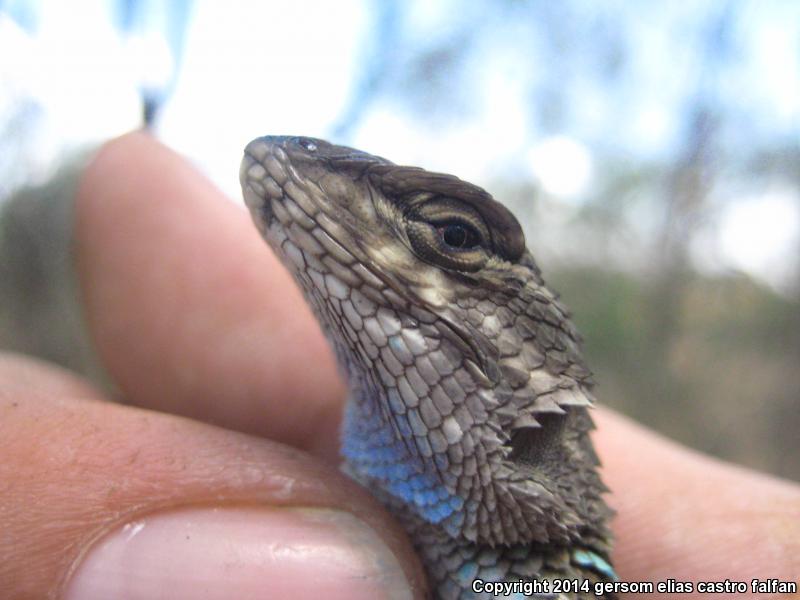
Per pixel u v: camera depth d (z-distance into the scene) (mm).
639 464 55
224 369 57
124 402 60
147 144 64
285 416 57
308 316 58
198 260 59
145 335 59
